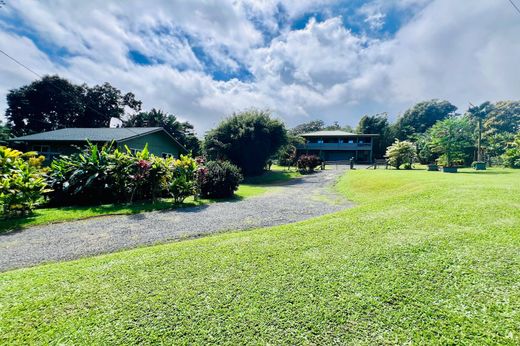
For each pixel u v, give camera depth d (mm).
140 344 1734
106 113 33719
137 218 5938
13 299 2273
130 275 2721
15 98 27078
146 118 31688
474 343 1689
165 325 1921
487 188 6371
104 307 2145
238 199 8891
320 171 21344
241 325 1914
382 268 2742
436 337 1754
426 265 2758
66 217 5824
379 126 41406
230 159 19906
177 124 32000
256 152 20375
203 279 2607
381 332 1818
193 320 1974
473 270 2602
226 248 3504
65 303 2207
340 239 3689
